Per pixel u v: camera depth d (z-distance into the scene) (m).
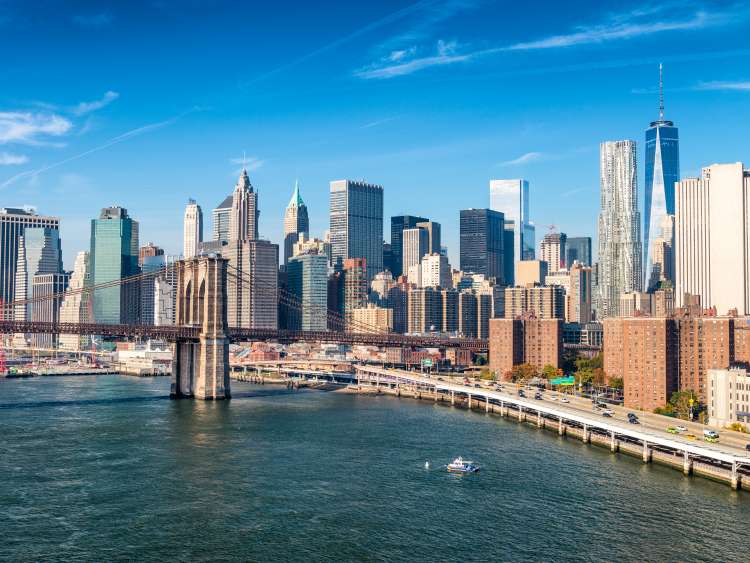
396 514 154.00
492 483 177.88
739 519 149.88
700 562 129.38
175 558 130.62
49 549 133.62
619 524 147.38
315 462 198.38
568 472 188.75
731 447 185.88
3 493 165.12
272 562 129.50
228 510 155.25
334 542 138.25
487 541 138.88
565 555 132.38
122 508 155.75
